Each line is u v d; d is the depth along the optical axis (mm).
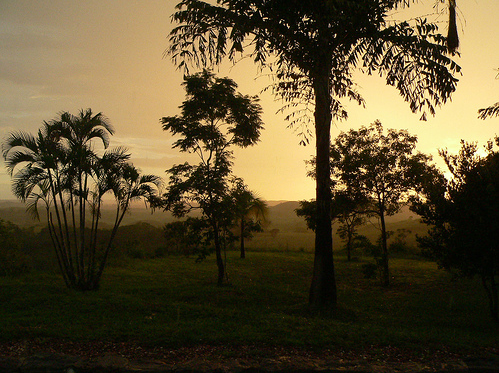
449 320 11070
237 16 11297
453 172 10789
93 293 12570
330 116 12484
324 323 8602
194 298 13453
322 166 12273
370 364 6020
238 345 6809
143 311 9727
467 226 10031
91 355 6324
